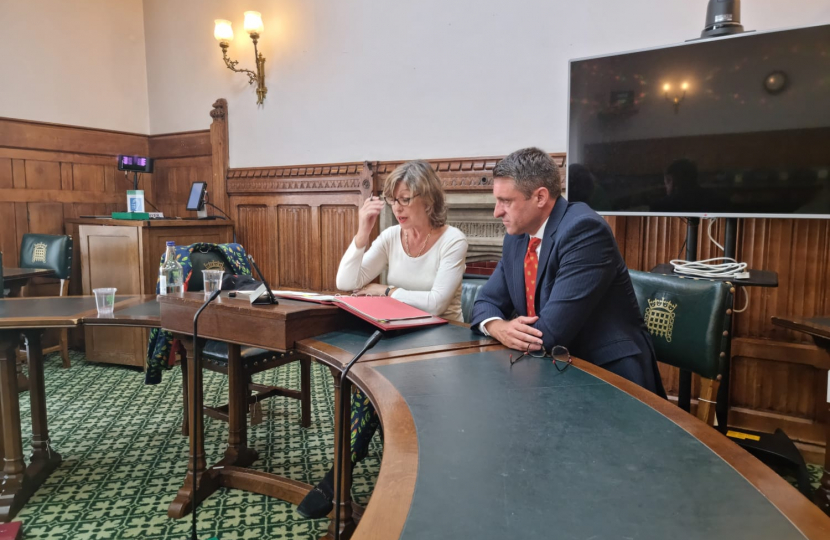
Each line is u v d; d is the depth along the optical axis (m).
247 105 4.46
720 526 0.69
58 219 4.41
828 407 2.08
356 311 1.73
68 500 2.23
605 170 2.83
